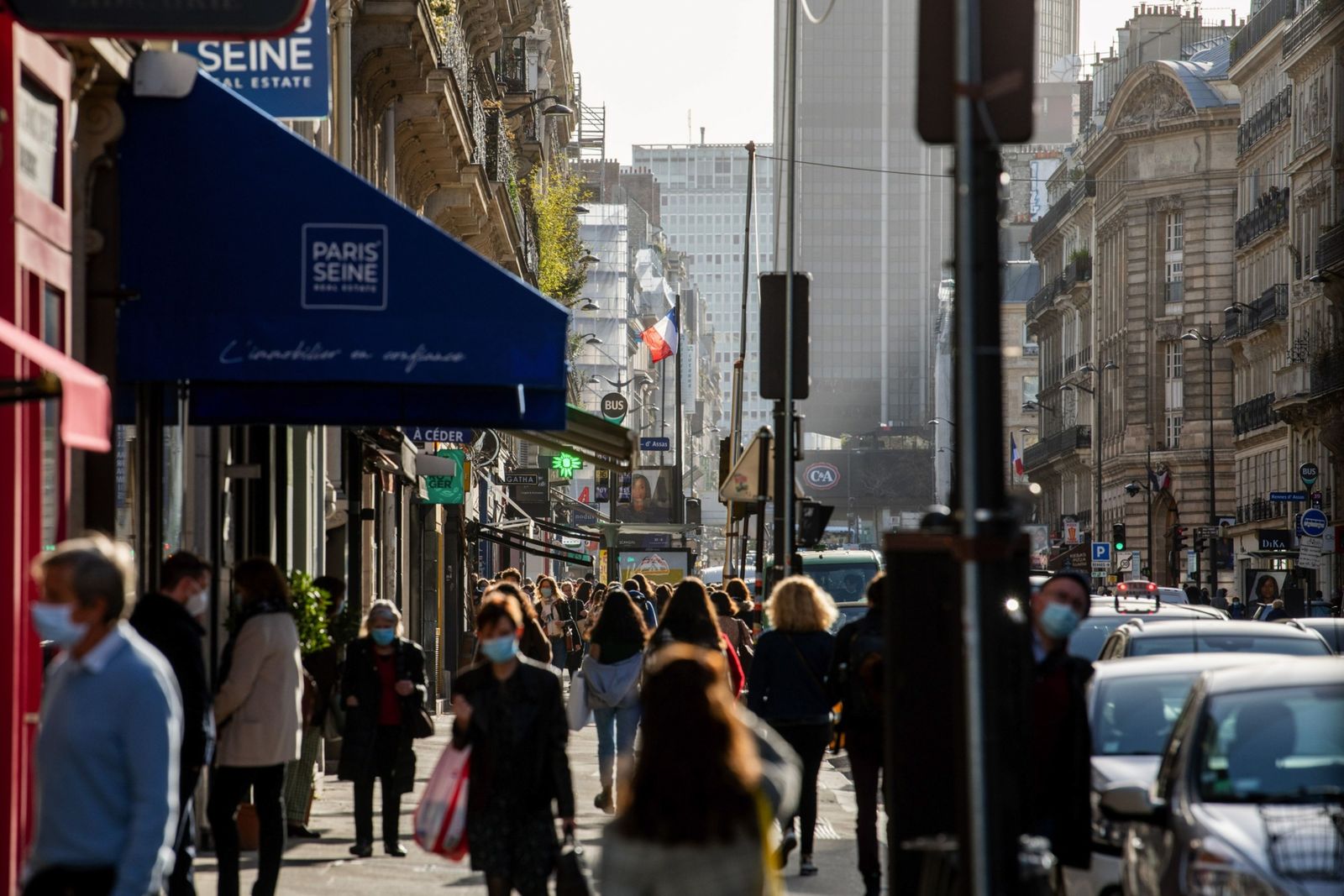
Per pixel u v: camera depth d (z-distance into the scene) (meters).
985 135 15.89
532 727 25.27
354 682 38.44
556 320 30.52
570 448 43.94
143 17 24.39
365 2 66.00
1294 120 197.12
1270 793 21.58
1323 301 186.75
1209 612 52.06
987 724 15.73
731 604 56.75
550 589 87.38
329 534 63.84
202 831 38.25
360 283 30.25
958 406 15.92
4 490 23.61
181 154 30.08
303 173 30.27
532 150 138.12
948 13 16.38
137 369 29.81
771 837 14.61
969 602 15.75
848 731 32.94
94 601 16.34
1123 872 23.88
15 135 24.50
